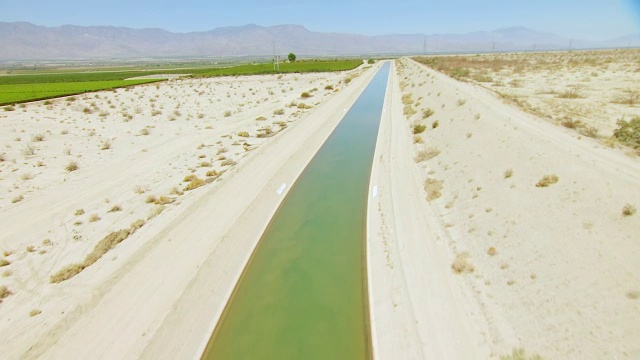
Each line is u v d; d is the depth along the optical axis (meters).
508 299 10.83
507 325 10.05
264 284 14.80
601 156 15.48
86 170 26.42
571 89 36.12
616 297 9.00
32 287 13.60
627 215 11.09
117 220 18.67
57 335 11.27
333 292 14.15
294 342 11.94
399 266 14.12
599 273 9.79
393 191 20.69
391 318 11.98
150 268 14.49
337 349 11.59
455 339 10.27
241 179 23.27
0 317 12.05
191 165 27.05
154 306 12.52
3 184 23.73
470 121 24.62
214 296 13.84
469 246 13.90
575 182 13.58
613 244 10.36
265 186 22.33
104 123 42.50
